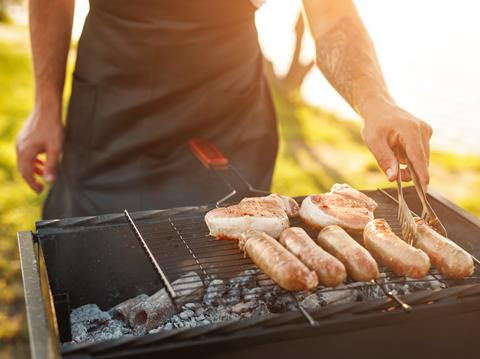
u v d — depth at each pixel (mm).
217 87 1283
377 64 1148
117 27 1237
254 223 946
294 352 796
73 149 1326
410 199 1125
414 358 837
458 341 846
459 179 2457
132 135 1285
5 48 4277
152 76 1254
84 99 1291
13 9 5684
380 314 807
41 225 1012
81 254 1033
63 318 952
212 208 1064
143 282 1078
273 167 1403
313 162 2570
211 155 1181
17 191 2158
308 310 820
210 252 1001
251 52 1315
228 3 1239
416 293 838
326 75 1180
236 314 984
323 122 3205
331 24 1200
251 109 1338
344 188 1068
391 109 1025
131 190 1305
